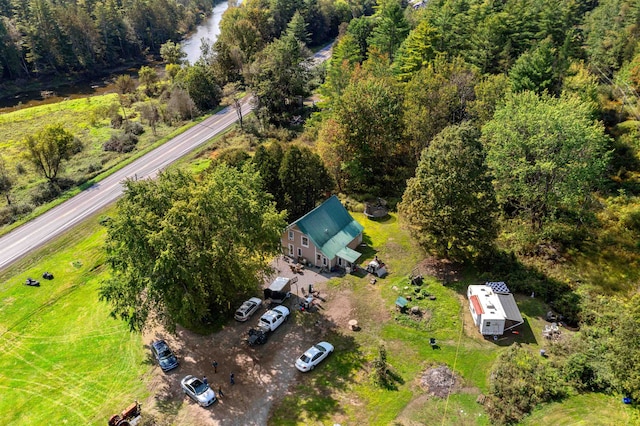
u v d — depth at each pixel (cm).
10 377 4109
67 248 6059
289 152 6153
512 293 4775
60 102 12938
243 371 4044
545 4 10244
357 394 3750
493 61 8919
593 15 11631
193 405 3728
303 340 4372
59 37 14450
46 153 7662
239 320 4634
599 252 5312
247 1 17075
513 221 5747
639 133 7419
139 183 4375
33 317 4866
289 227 5509
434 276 5178
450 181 4834
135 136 9744
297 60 10319
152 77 13538
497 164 5350
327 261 5359
